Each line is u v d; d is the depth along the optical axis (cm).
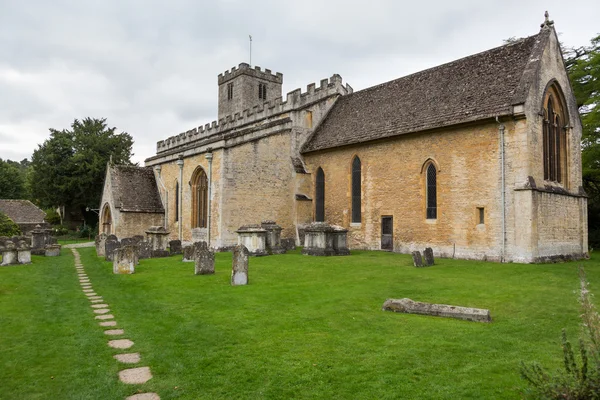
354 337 860
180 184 3366
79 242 4853
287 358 746
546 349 777
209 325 965
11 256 2312
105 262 2392
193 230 3191
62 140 5678
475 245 2181
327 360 734
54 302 1265
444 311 1013
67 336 898
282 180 3083
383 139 2647
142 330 944
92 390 630
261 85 5228
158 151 5000
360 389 621
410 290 1325
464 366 700
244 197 2894
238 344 827
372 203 2741
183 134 4575
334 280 1538
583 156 3023
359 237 2822
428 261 1933
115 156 5919
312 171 3175
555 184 2284
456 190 2280
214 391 622
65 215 6266
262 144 3000
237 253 1466
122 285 1558
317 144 3112
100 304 1238
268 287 1413
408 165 2527
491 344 805
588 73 3083
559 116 2398
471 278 1550
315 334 883
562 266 1884
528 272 1678
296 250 2773
